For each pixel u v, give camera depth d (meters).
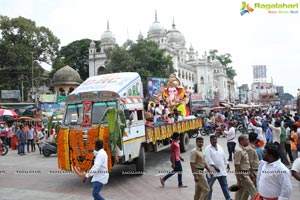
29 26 49.31
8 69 47.59
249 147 6.61
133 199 7.96
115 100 9.80
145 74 41.62
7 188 9.55
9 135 21.95
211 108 41.19
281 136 11.66
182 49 89.44
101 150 6.72
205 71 89.94
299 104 22.31
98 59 67.94
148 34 76.50
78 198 8.18
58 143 9.85
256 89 123.38
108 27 75.75
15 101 43.44
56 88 41.91
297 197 7.52
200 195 6.71
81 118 9.91
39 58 52.97
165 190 8.73
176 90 19.38
